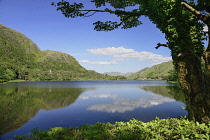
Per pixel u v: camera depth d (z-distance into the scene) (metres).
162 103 25.20
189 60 6.33
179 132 5.41
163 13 6.75
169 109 20.23
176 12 6.41
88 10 8.68
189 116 6.68
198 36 6.63
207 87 5.88
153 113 18.14
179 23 6.32
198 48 6.40
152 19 7.78
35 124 14.34
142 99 30.67
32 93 43.19
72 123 14.62
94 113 18.56
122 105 24.03
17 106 23.39
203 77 6.25
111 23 9.88
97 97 34.81
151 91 49.34
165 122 7.08
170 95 36.78
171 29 6.40
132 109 20.64
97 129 6.93
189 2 7.26
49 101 28.50
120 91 51.53
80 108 21.81
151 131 5.96
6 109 21.17
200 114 5.98
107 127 7.29
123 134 5.79
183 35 6.36
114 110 20.17
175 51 6.82
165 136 5.82
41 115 17.81
